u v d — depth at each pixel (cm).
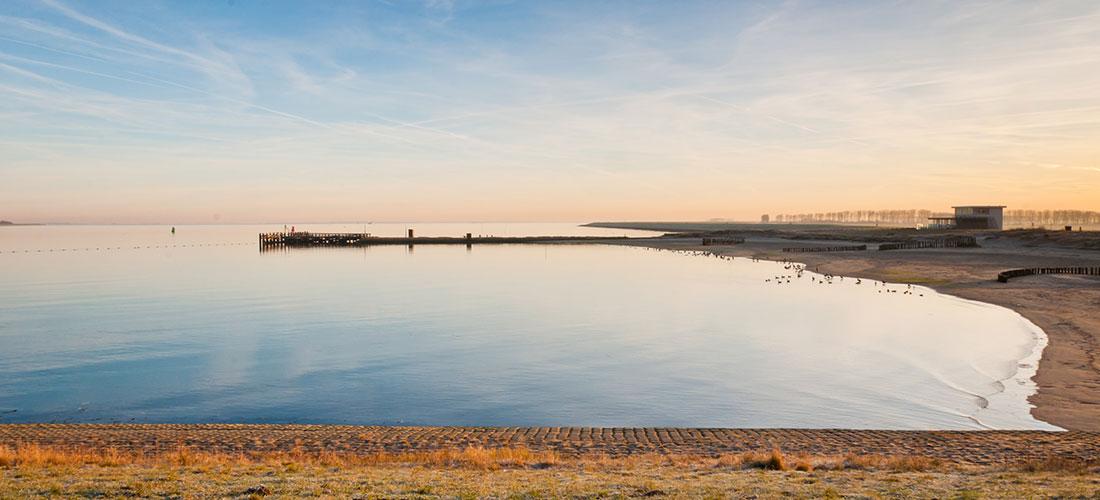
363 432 2436
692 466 1833
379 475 1680
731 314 5881
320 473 1708
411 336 4862
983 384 3225
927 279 8119
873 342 4444
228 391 3341
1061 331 4394
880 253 12550
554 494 1442
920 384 3294
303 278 9594
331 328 5225
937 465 1828
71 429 2488
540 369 3781
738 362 3922
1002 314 5344
